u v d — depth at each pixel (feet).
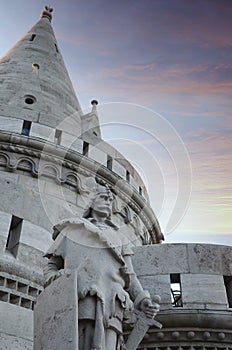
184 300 26.27
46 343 13.75
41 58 68.95
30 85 60.39
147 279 27.14
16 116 53.01
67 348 13.01
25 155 45.34
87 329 14.43
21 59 66.95
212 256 28.22
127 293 16.25
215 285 27.02
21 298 25.67
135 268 27.58
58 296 14.44
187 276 27.30
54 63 69.72
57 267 16.33
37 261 30.94
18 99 56.59
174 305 27.27
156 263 27.78
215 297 26.53
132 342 16.10
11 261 26.66
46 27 79.77
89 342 14.21
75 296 14.06
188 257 28.02
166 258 27.96
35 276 26.96
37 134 49.90
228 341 24.73
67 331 13.39
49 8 85.81
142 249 28.32
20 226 32.09
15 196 33.22
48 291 14.99
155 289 26.71
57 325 13.80
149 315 16.69
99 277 15.34
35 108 55.93
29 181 43.50
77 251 15.88
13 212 32.24
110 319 14.92
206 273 27.45
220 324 24.82
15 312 24.90
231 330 24.90
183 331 24.49
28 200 34.01
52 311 14.30
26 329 24.71
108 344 14.73
